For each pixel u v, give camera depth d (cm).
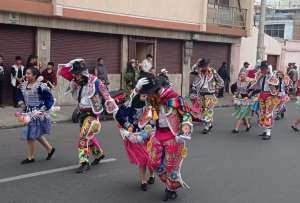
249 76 1241
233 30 2391
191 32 2175
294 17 4781
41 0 1542
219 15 2323
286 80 1563
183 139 639
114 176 775
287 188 757
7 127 1218
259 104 1220
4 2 1429
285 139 1211
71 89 798
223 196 702
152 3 1930
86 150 789
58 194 674
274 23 4878
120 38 1870
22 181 727
